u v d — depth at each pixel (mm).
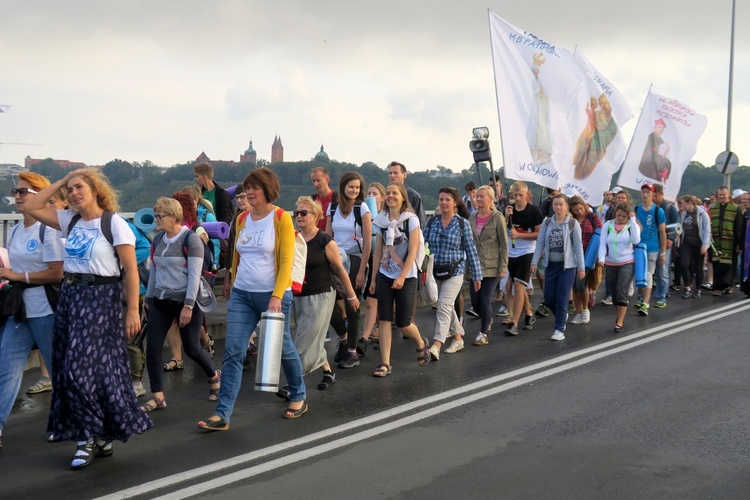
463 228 8633
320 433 5848
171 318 6605
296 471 5031
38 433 5863
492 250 9391
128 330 5277
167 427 6004
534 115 12367
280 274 5926
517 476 4957
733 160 20531
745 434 5836
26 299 5531
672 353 8820
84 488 4738
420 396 6949
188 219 7469
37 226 5559
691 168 37062
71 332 5082
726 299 13734
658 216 12578
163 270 6461
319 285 6938
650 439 5715
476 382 7465
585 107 13734
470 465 5160
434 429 5953
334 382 7480
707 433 5859
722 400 6809
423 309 12070
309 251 6906
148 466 5113
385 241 7793
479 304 9438
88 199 5133
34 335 5570
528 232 10367
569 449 5488
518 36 12305
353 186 8656
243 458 5270
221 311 10406
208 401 6801
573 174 13750
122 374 5234
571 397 6906
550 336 9992
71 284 5160
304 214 6906
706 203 17859
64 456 5324
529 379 7578
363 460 5242
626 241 10391
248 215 6172
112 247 5164
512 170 12320
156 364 6496
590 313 11961
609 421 6168
